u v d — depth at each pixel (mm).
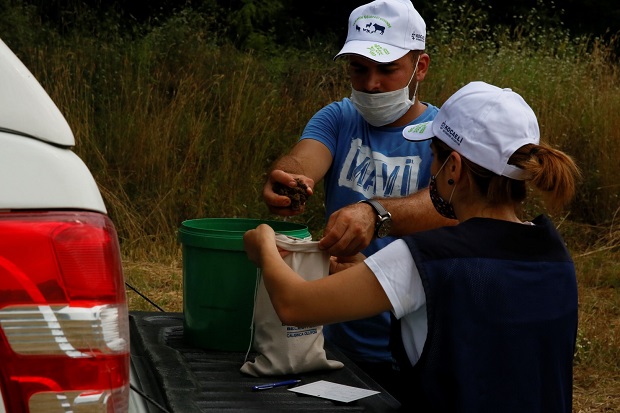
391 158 2930
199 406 2018
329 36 12156
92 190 1464
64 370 1398
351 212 2381
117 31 9461
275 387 2217
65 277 1397
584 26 14266
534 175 1947
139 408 1872
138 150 7754
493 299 1880
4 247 1374
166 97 8516
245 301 2473
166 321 2818
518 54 10062
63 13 9516
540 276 1932
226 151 7949
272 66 9453
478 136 1973
